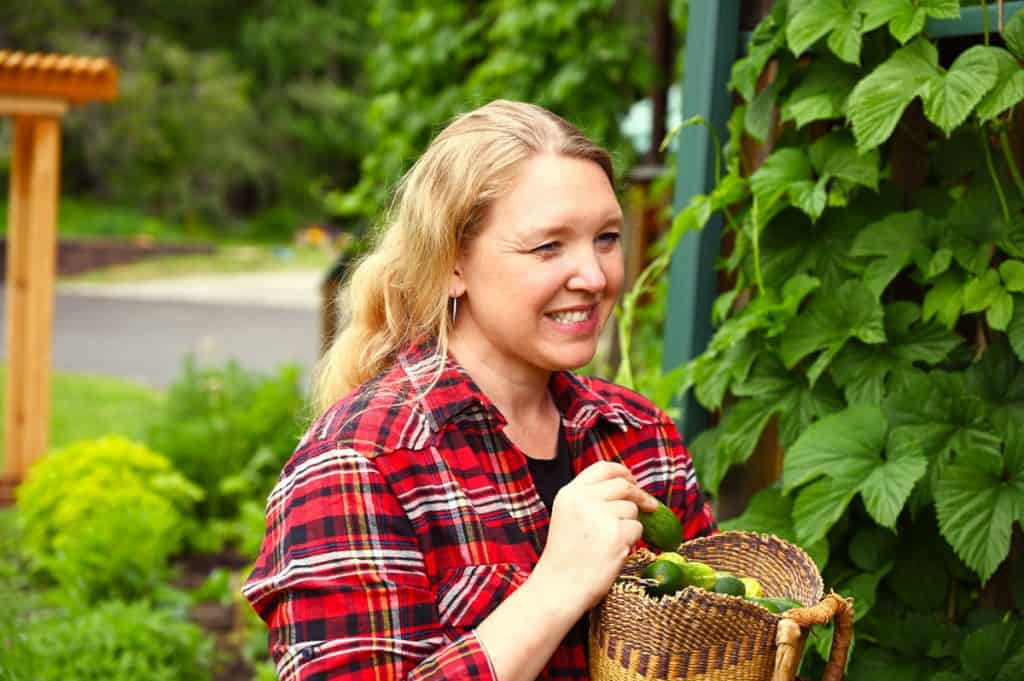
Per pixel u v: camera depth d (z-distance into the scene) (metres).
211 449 6.37
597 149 1.51
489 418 1.49
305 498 1.41
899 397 2.13
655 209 5.71
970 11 2.10
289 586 1.38
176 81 38.66
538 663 1.35
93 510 5.29
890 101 2.04
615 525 1.37
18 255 7.21
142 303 21.08
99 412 10.10
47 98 7.04
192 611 5.11
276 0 41.09
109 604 4.15
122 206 38.78
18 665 3.26
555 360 1.49
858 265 2.28
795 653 1.31
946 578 2.21
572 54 5.95
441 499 1.43
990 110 1.96
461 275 1.53
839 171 2.23
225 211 40.66
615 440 1.67
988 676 2.04
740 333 2.30
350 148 40.72
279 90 40.81
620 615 1.36
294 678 1.37
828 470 2.09
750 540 1.57
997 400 2.12
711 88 2.52
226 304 21.45
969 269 2.12
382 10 6.62
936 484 2.04
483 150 1.49
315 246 38.72
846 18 2.12
